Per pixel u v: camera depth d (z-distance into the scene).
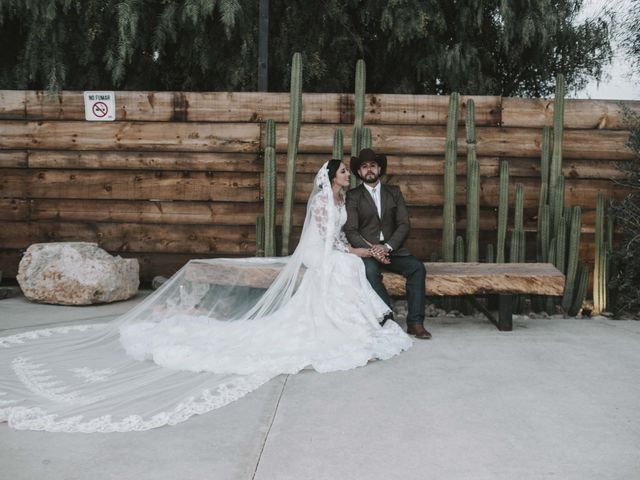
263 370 3.50
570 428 2.72
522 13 6.75
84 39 6.48
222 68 6.98
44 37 6.23
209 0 5.84
